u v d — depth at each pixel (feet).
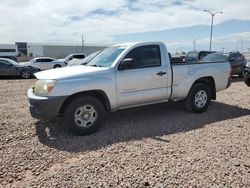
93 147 16.08
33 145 16.47
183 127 19.77
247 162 13.76
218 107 26.35
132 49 20.18
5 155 14.99
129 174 12.60
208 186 11.51
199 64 23.57
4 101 30.45
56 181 12.10
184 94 22.71
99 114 18.61
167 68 21.40
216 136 17.75
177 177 12.26
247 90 37.86
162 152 15.10
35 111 17.71
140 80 20.12
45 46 225.35
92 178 12.29
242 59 55.31
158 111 24.39
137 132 18.72
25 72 63.46
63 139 17.49
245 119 21.97
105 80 18.70
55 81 17.42
